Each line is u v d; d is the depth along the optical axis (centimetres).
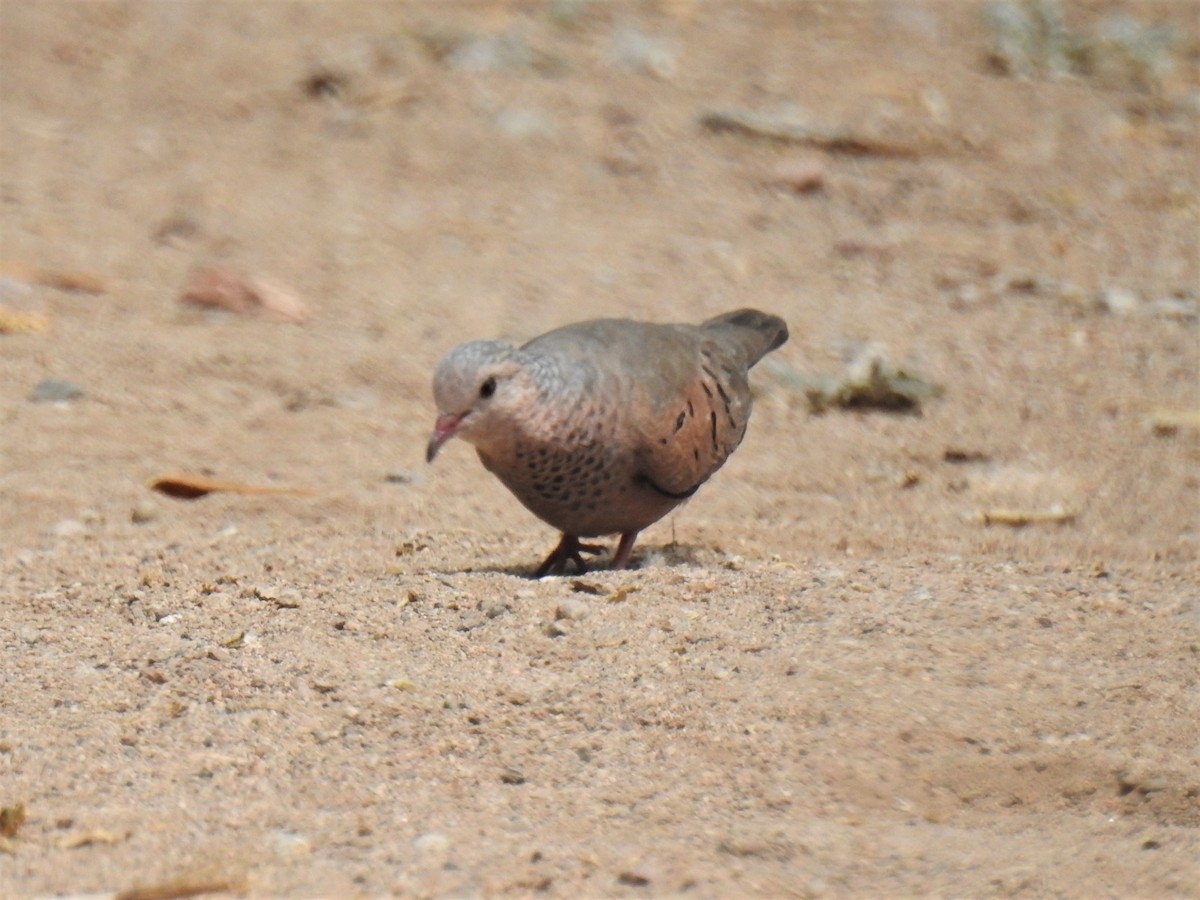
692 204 3134
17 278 2617
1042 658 1412
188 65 3612
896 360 2533
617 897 1079
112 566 1695
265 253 2828
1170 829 1216
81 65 3597
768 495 2077
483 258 2855
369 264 2809
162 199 3022
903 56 3809
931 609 1509
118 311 2556
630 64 3669
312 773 1241
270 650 1427
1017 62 3766
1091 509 2070
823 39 3891
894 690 1352
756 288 2791
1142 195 3228
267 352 2441
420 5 3978
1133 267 2933
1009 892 1112
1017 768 1279
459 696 1348
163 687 1362
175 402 2259
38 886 1075
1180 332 2653
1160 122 3566
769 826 1185
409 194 3114
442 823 1173
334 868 1104
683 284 2788
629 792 1227
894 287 2830
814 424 2325
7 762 1247
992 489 2114
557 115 3444
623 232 2997
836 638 1441
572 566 1745
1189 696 1356
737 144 3366
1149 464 2202
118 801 1194
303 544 1792
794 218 3103
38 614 1527
